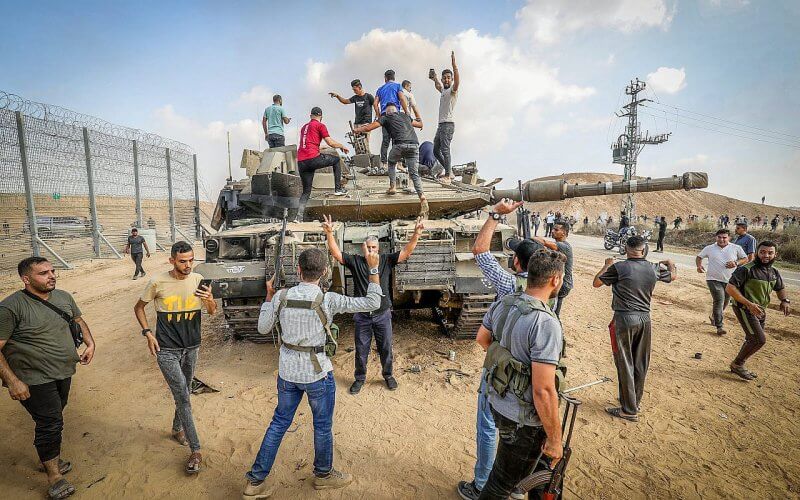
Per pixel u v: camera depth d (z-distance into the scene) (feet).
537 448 7.86
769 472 11.34
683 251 69.00
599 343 21.80
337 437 12.98
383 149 30.37
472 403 15.12
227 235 17.28
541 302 7.72
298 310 9.73
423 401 15.26
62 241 55.77
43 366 10.30
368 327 15.69
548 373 7.06
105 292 35.58
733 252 22.56
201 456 11.80
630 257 14.11
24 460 11.91
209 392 15.89
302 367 9.70
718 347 20.99
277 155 24.68
